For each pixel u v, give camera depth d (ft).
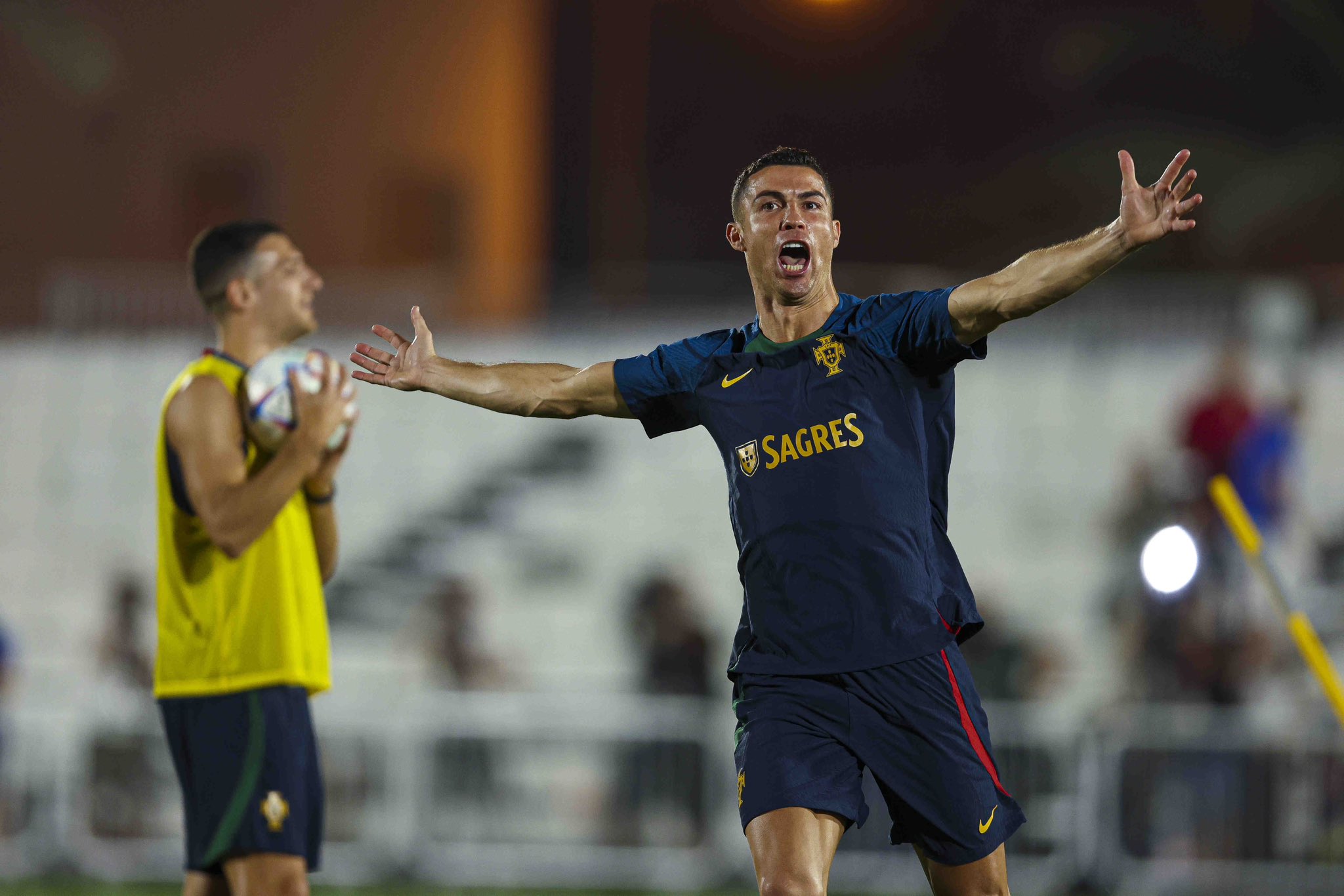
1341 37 260.21
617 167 279.69
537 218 274.57
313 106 261.44
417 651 173.58
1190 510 146.72
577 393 59.00
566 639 177.68
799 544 54.34
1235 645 134.51
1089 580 174.19
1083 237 51.26
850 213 291.17
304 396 56.44
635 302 206.49
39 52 254.27
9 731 125.90
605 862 124.36
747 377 56.18
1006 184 277.23
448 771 126.00
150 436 200.85
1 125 254.27
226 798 54.80
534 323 203.82
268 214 260.21
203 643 55.62
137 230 256.52
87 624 185.78
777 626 55.11
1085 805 119.14
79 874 125.49
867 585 54.03
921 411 55.47
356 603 181.98
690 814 124.06
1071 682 156.46
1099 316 192.75
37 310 231.09
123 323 208.23
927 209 288.30
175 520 56.90
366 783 126.41
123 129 256.93
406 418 198.90
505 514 190.39
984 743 55.16
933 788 54.03
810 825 52.80
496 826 125.39
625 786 124.88
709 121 298.56
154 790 126.62
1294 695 138.82
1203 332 190.49
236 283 59.82
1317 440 176.65
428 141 264.52
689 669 132.36
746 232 56.90
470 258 266.16
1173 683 132.16
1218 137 264.11
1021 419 188.75
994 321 52.49
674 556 184.85
